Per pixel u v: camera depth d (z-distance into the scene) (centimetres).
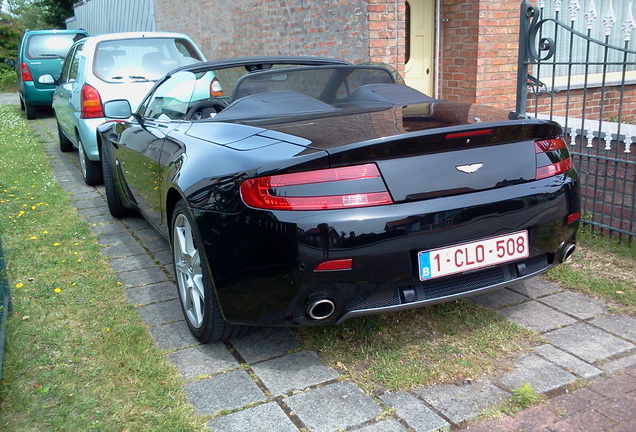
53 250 484
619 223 448
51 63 1326
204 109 399
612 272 406
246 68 411
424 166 274
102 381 293
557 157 311
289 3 862
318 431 253
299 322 279
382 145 263
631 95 862
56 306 379
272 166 267
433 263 277
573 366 293
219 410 270
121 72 696
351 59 758
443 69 829
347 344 323
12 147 980
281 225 263
